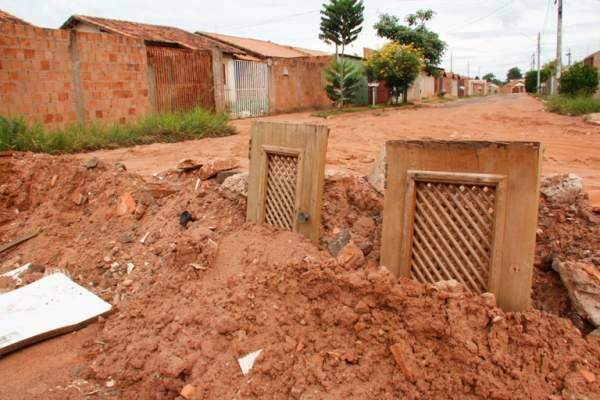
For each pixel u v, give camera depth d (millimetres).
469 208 3725
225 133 13938
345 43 25312
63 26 20047
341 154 9555
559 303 3754
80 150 10500
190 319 4113
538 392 2920
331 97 25516
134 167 8453
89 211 6805
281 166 5133
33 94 12109
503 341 3223
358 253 4316
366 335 3486
